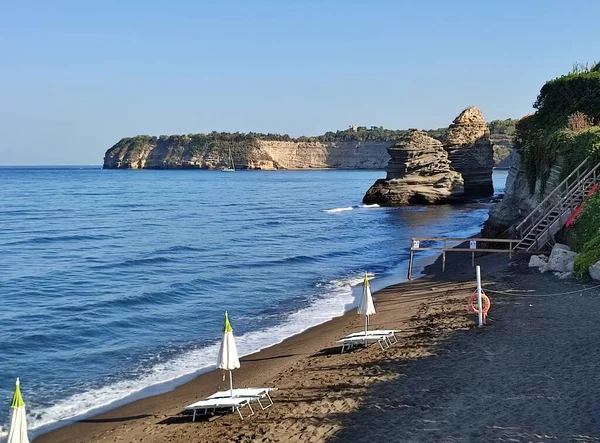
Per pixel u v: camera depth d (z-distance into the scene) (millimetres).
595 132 29781
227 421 12312
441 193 86938
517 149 46625
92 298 26875
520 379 12531
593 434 9750
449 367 13766
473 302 18938
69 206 83938
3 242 46719
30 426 13188
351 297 26516
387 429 10703
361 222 63500
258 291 28500
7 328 21750
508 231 37156
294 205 89688
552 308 18328
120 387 15641
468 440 9906
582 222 24922
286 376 15039
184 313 24141
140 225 60125
